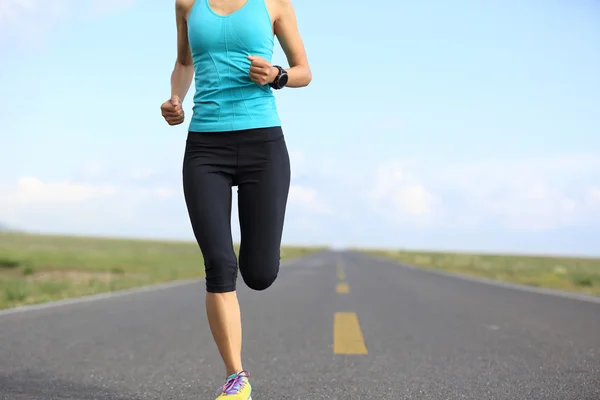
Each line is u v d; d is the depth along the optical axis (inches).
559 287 919.7
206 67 163.9
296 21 170.9
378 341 330.6
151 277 995.9
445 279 978.7
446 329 377.4
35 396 203.6
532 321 418.3
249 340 334.6
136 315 441.4
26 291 623.2
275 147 163.9
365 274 1135.0
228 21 160.7
